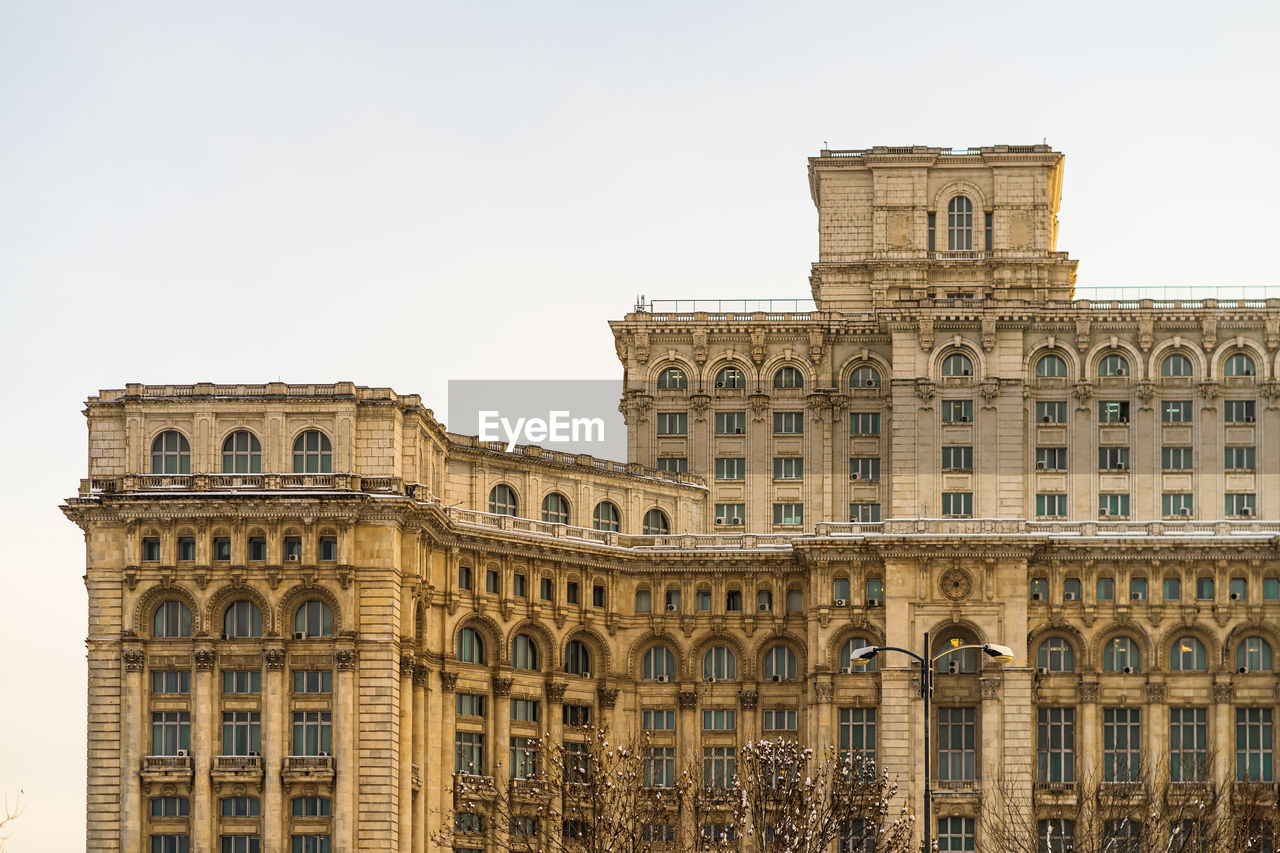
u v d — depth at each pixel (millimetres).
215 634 178750
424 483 187750
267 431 182375
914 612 194125
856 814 171750
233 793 176750
